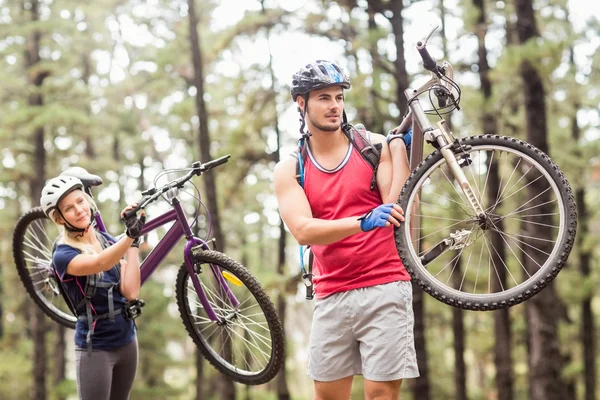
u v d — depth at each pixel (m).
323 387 3.30
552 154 12.91
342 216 3.12
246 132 14.14
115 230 19.20
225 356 3.69
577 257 15.45
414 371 3.12
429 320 18.03
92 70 19.95
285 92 14.05
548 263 2.71
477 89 12.77
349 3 12.23
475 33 11.82
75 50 18.89
